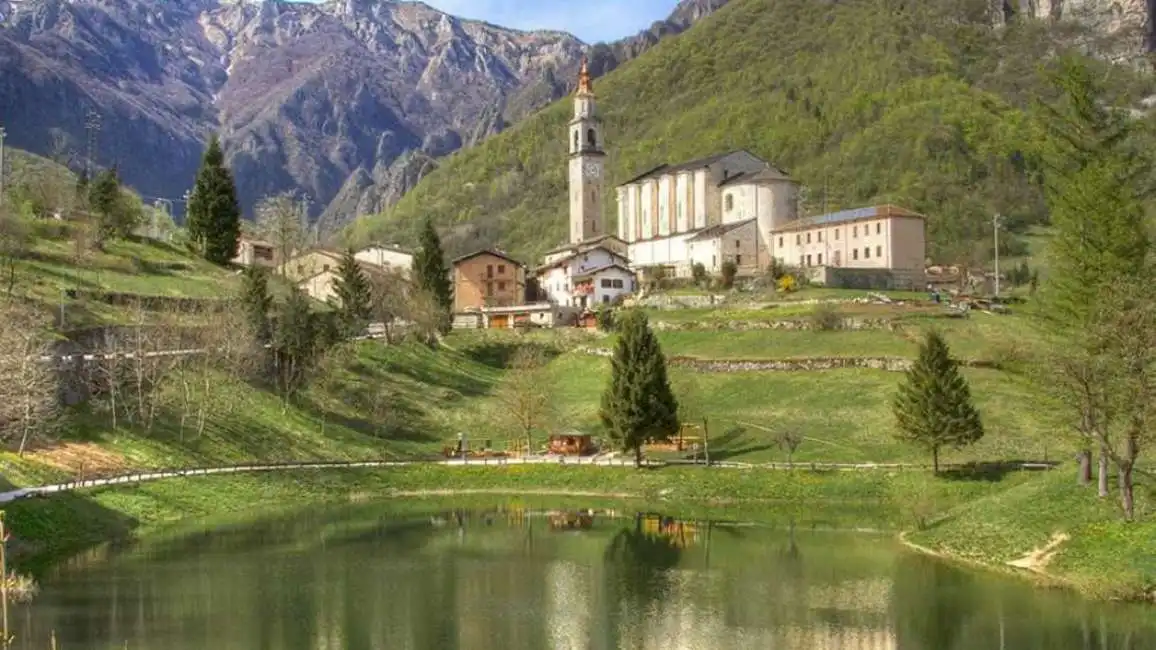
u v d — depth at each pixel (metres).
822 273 193.88
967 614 68.56
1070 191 92.00
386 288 196.25
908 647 62.34
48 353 118.81
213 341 138.25
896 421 123.31
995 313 173.12
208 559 85.94
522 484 125.38
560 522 105.00
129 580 78.12
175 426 124.38
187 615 69.00
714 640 64.38
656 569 83.50
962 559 84.88
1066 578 76.00
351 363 161.50
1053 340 102.94
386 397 153.00
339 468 126.56
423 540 95.50
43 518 89.25
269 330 152.25
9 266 147.75
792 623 67.75
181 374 129.12
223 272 193.38
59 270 158.25
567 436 136.12
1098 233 90.12
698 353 164.38
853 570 82.06
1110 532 79.00
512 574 82.00
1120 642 62.09
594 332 192.38
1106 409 79.44
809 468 119.12
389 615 69.94
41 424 108.38
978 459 115.75
